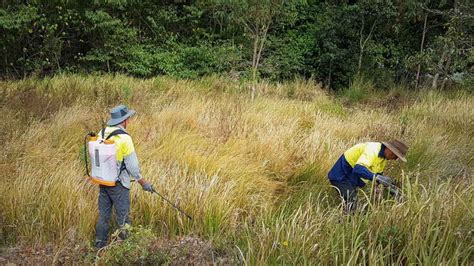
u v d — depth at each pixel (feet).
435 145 25.26
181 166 20.13
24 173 17.79
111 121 14.97
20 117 25.63
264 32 43.06
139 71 48.34
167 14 51.98
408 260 12.05
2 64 46.93
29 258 13.92
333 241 13.20
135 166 14.79
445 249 12.17
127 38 49.19
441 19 52.60
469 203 14.05
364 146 17.44
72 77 40.98
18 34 45.24
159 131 24.45
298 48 53.31
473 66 44.98
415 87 50.85
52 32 44.55
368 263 12.34
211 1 48.49
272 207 18.15
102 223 15.12
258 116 29.53
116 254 12.96
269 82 48.88
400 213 13.61
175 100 33.37
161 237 15.55
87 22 47.14
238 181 19.42
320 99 43.57
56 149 21.34
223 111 30.25
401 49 52.54
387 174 21.71
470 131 30.42
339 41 51.52
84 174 18.66
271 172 21.68
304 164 22.39
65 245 14.53
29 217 15.78
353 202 16.84
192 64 49.80
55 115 26.09
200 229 16.29
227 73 47.39
